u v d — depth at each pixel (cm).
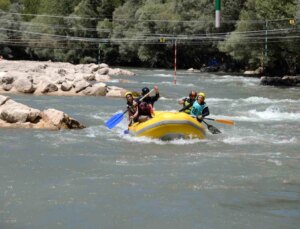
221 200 1196
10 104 2253
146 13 9969
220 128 2316
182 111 2155
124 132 2097
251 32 7019
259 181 1362
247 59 7606
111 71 7031
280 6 6456
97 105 3052
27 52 12638
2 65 6931
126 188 1281
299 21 6284
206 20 8869
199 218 1079
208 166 1530
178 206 1151
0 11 12800
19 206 1134
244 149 1814
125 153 1716
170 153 1723
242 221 1066
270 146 1878
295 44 6544
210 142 1947
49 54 12325
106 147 1812
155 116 1991
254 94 4275
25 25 12500
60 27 12294
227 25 8738
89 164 1539
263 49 7050
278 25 6694
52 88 3656
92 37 12050
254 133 2184
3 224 1031
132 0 11194
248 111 3002
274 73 7462
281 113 2922
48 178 1367
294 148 1844
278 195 1241
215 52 9644
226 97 3962
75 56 12050
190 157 1661
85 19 11988
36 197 1198
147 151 1755
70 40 11994
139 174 1420
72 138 1964
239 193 1252
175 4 9650
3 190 1248
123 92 3647
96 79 5538
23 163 1538
